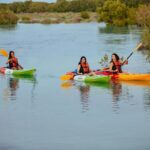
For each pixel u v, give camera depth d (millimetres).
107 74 26125
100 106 19891
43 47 46031
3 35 62406
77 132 16359
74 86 24406
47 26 86688
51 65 32438
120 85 24469
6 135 16062
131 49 41531
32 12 133000
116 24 82938
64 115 18500
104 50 41594
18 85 24828
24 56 38094
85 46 46094
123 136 15898
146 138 15680
